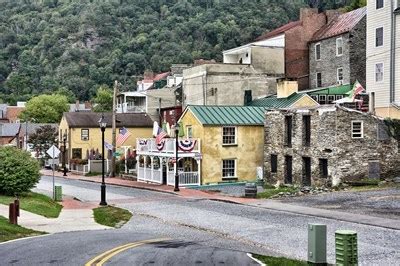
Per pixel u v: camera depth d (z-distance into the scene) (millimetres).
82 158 76688
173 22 140000
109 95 112375
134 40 136250
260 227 24188
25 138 93812
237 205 33406
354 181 38312
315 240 14430
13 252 17141
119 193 43188
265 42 68938
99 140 77812
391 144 39312
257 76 64125
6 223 23172
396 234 21156
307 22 65312
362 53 57594
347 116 38594
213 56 119312
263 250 18672
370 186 37344
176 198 38531
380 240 19906
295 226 24109
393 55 46781
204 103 62875
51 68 142250
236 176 47781
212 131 47062
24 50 152000
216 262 15453
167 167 48156
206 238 21453
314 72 63750
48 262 15398
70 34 146250
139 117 78750
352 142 38656
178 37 132625
